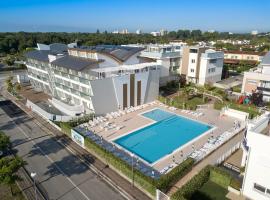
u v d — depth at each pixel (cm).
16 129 5119
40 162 3841
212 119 5550
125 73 5966
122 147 4247
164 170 3503
